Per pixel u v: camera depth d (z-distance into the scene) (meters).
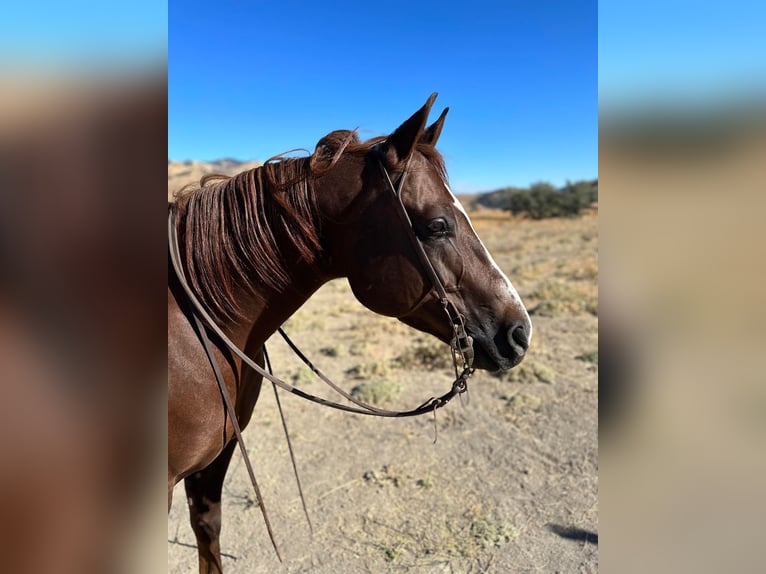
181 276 1.88
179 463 1.91
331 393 6.14
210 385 1.92
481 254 2.08
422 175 2.02
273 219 2.04
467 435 4.92
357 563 3.23
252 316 2.08
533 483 4.06
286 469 4.43
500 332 2.08
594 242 23.38
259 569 3.20
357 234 2.02
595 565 3.12
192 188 2.23
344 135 2.13
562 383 6.18
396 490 4.04
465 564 3.19
